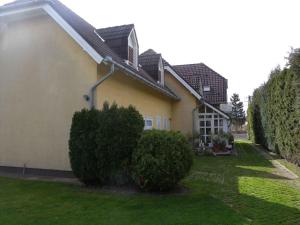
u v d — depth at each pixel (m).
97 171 8.28
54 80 10.52
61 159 10.23
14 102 11.16
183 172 7.70
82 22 13.42
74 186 8.55
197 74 25.67
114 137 8.07
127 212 6.04
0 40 11.59
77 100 10.14
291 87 12.11
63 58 10.43
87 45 9.66
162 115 18.75
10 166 11.06
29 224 5.36
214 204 6.61
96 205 6.55
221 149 18.64
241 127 71.06
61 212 6.05
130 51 14.33
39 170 10.57
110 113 8.24
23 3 10.15
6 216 5.79
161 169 7.42
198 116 21.33
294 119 11.95
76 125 8.54
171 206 6.46
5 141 11.21
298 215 5.91
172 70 21.30
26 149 10.85
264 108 20.30
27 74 10.99
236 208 6.38
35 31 10.97
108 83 10.93
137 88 14.00
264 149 21.47
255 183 9.01
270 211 6.16
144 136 7.95
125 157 8.16
